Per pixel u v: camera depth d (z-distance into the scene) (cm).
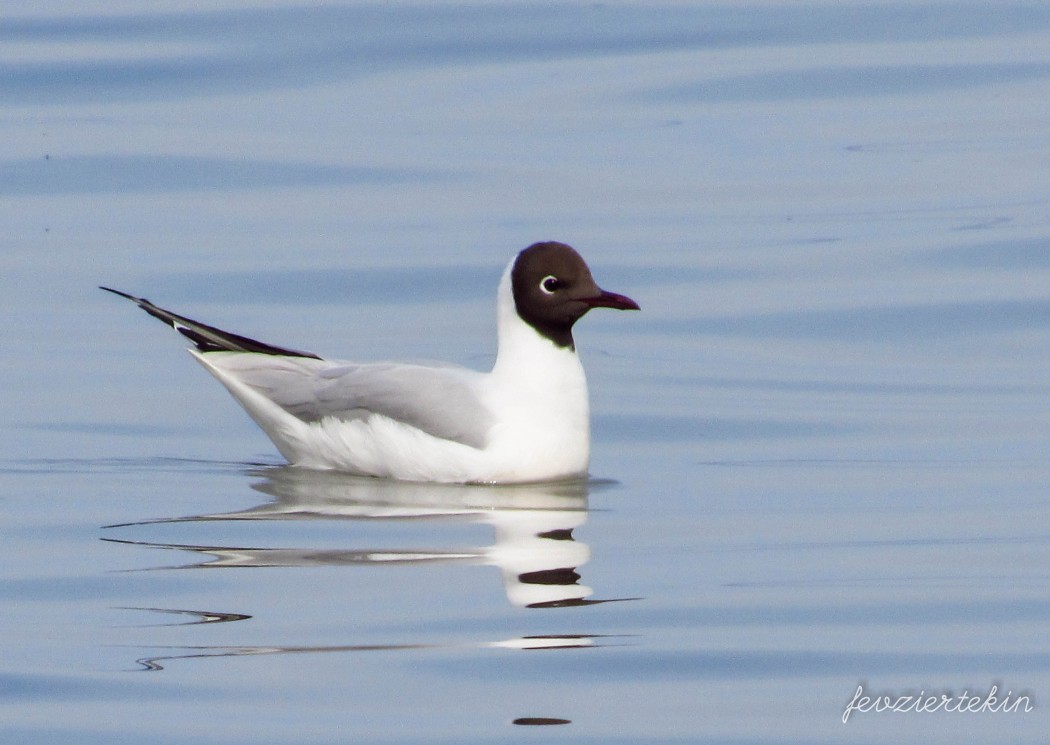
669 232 2169
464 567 1206
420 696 1005
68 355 1827
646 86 2555
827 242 2145
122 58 2597
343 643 1073
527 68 2614
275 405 1498
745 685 1031
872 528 1316
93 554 1236
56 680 1023
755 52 2655
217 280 2041
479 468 1427
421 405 1445
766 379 1775
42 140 2398
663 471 1488
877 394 1723
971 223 2188
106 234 2170
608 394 1734
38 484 1425
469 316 1959
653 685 1026
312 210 2242
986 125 2453
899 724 987
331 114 2484
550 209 2230
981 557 1243
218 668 1039
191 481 1441
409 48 2655
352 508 1355
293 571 1198
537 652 1066
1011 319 1934
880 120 2481
